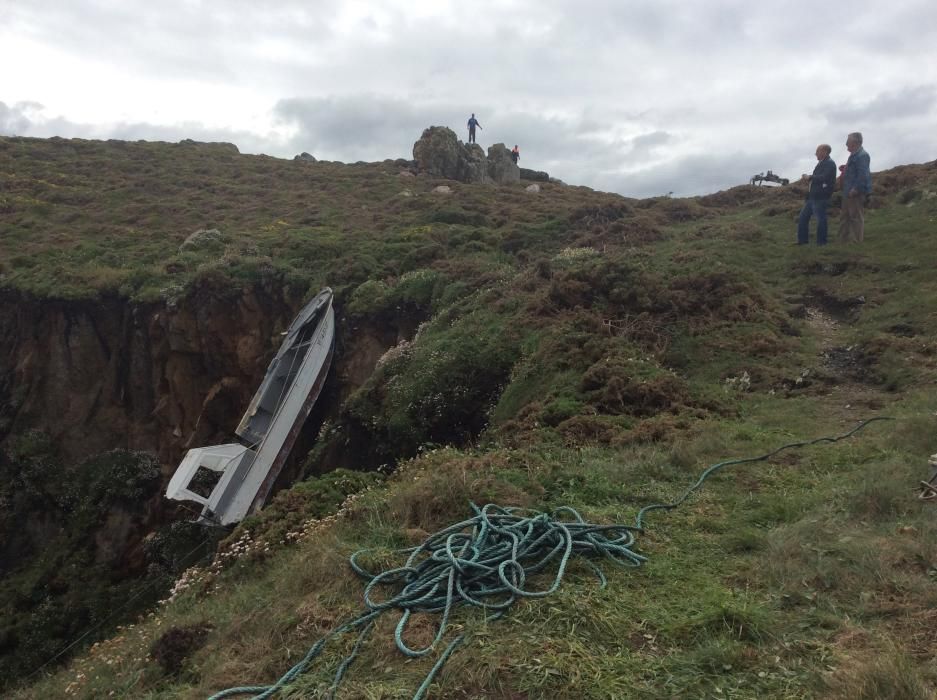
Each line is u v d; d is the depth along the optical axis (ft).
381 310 54.65
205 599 20.06
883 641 10.46
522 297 43.83
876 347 31.45
